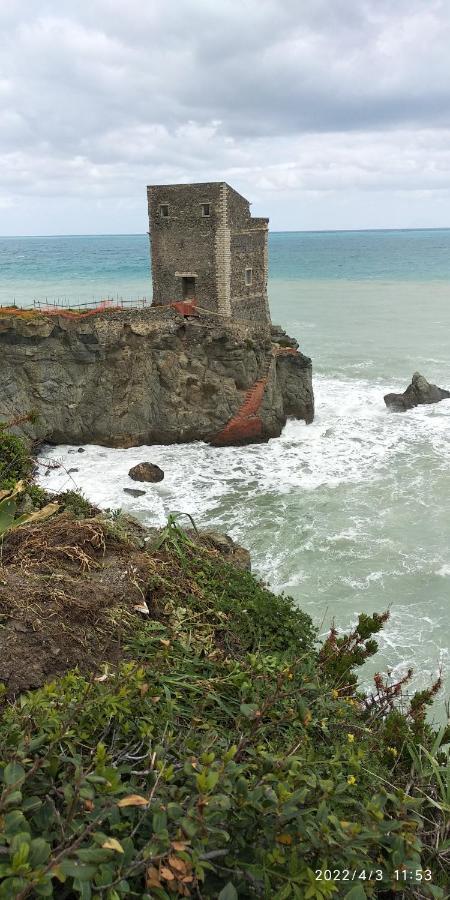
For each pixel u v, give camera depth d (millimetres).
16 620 7488
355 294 114062
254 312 46625
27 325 37094
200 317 40812
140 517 30031
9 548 8969
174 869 4461
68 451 38844
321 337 75375
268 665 8188
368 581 24156
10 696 6645
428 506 30578
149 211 42969
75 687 6238
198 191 40969
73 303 101562
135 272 174250
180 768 5500
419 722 8336
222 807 4559
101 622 7977
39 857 4074
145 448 39656
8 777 4598
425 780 6879
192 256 42438
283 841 4836
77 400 38938
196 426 39844
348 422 44188
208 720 6918
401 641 20469
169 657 7871
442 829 5988
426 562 25391
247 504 31422
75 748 5668
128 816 4902
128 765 5539
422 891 5535
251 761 5883
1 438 14922
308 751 6359
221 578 10500
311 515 30000
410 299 105125
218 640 9109
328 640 9984
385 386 53906
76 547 9062
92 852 4168
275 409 41000
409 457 37250
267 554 26344
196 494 32719
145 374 39281
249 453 38781
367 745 7508
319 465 36531
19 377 38219
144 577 9219
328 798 5184
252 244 45031
